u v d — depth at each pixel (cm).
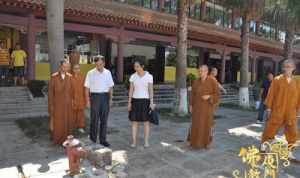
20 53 1289
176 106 1133
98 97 636
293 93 605
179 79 1134
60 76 642
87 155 541
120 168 524
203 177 504
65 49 1711
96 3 1611
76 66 762
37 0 1224
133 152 624
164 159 588
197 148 667
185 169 538
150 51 2136
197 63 2514
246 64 1529
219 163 575
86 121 897
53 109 641
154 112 655
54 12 838
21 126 819
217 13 2605
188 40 2059
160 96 1585
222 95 1909
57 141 641
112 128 851
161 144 693
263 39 2878
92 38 1805
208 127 666
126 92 1458
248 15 1468
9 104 1056
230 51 2377
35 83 1175
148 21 1639
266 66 3334
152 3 2102
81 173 484
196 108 664
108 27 1578
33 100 1110
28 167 513
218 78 2522
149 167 541
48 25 845
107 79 643
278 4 1561
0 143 661
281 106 612
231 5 1487
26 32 1291
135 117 646
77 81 755
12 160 550
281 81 611
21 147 633
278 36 3228
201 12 2442
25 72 1330
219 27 2500
